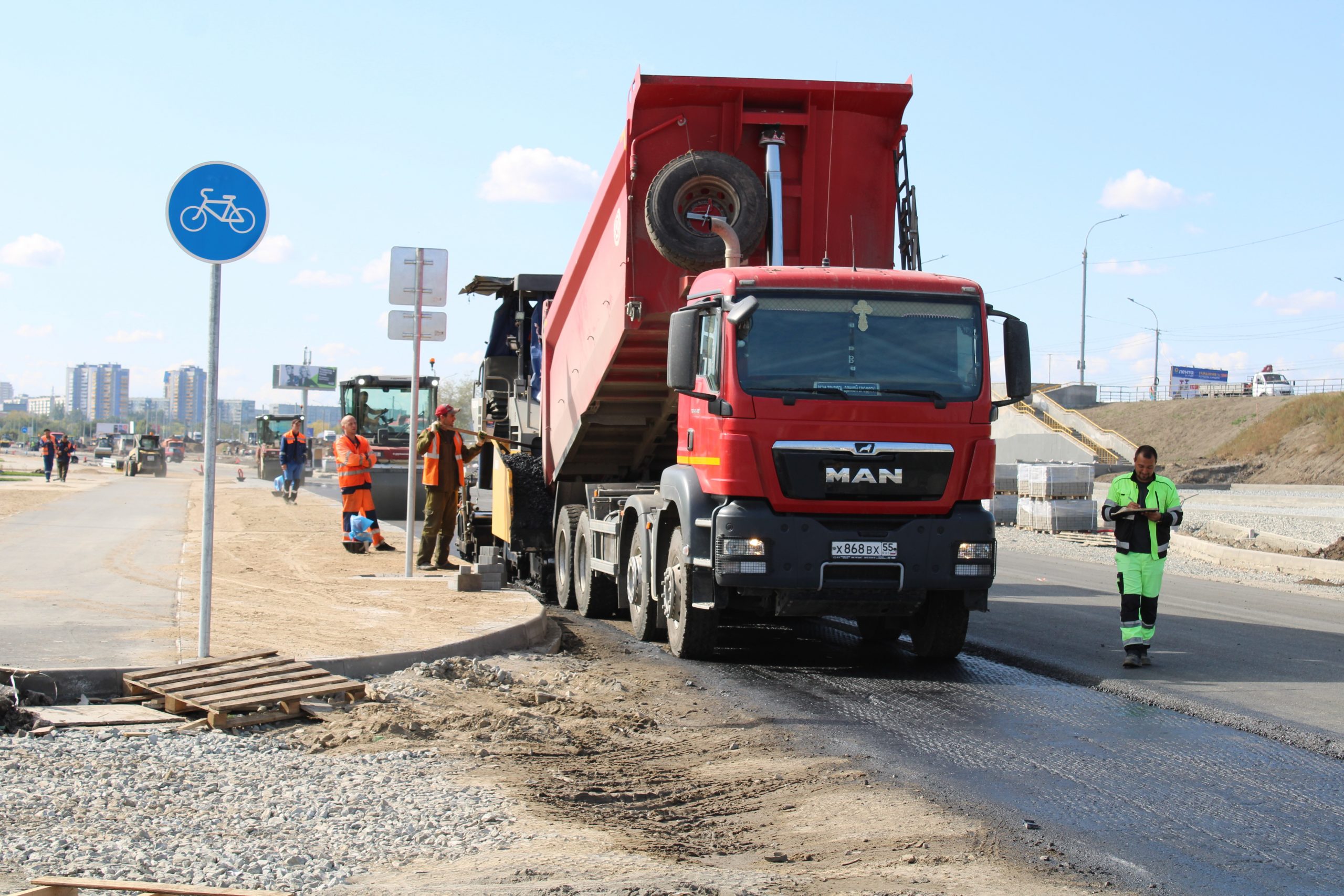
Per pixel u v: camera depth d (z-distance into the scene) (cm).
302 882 430
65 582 1232
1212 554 2181
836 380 909
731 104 1055
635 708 781
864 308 926
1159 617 1298
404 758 620
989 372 932
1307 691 851
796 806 554
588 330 1235
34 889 382
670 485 988
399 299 1367
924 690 859
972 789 585
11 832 473
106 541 1812
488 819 515
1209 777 611
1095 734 713
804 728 722
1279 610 1395
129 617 971
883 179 1082
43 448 4400
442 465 1476
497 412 1703
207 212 795
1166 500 965
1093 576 1820
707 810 548
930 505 915
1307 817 541
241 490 4012
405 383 3384
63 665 736
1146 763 641
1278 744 690
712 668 947
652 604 1066
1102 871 462
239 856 455
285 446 3111
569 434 1341
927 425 912
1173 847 494
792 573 894
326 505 3053
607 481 1418
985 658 1016
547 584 1497
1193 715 771
